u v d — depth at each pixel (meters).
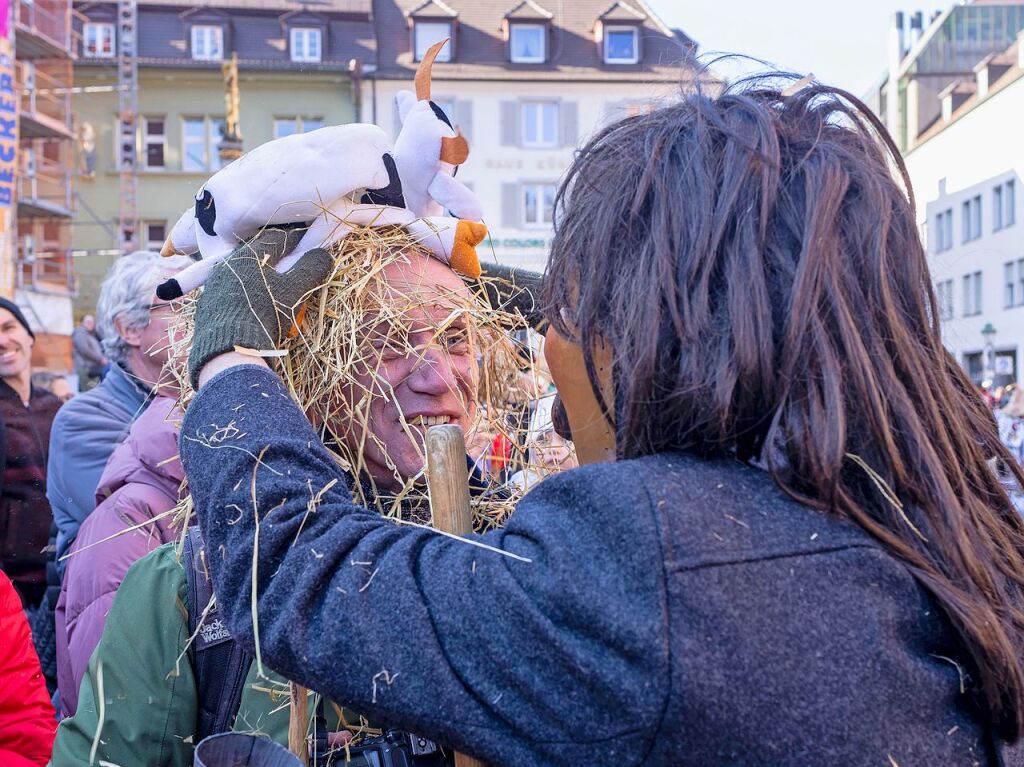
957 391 0.82
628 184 0.82
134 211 21.50
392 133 23.05
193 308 1.23
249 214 1.10
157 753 1.09
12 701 1.42
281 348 1.11
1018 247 21.62
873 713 0.66
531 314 1.40
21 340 2.88
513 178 23.42
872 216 0.76
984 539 0.76
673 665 0.64
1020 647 0.74
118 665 1.10
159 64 22.22
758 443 0.76
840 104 0.86
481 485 1.33
